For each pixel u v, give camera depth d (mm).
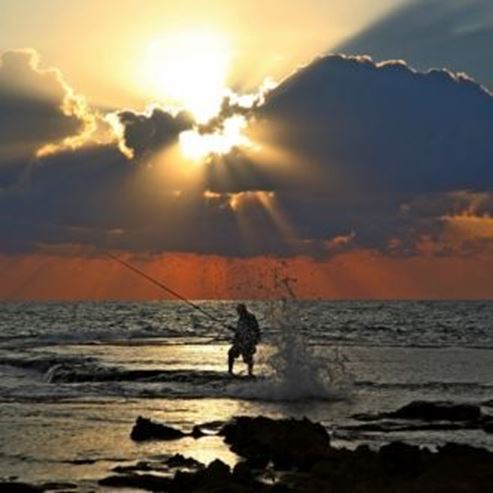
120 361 40781
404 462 14406
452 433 20016
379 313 132125
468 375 34562
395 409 24500
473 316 117375
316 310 152000
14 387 29750
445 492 12555
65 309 170750
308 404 25516
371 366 38906
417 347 54000
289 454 15953
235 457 16859
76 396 27234
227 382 30141
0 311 153250
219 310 153375
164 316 123250
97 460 16703
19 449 17844
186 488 14008
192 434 19344
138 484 14289
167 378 31562
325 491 13312
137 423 19312
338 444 18516
